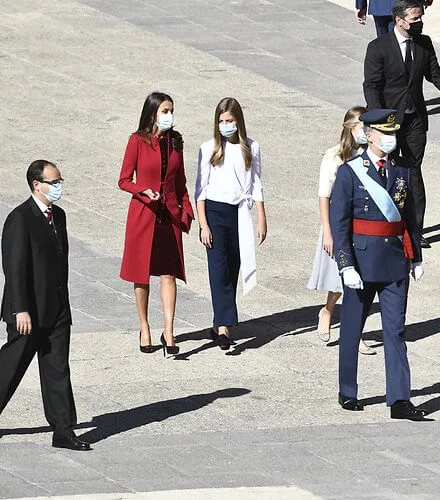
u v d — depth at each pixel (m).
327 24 89.31
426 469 37.06
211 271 47.41
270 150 69.19
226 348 47.50
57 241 38.00
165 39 85.31
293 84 78.56
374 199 41.16
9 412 41.44
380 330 50.31
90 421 40.84
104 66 80.44
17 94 75.88
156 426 40.50
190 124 71.81
